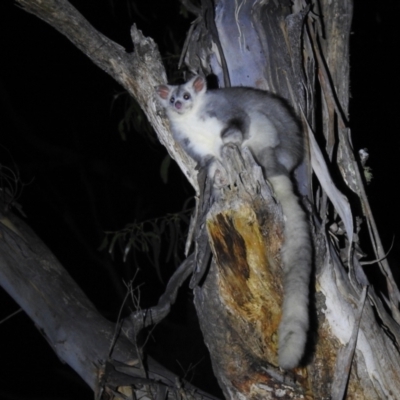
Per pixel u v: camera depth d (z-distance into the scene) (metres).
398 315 3.63
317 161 3.56
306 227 3.42
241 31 3.73
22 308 3.94
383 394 3.47
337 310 3.46
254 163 3.36
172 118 3.73
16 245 3.95
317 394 3.49
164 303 3.84
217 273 3.46
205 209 3.55
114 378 3.68
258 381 3.51
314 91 3.67
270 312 3.45
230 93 3.72
